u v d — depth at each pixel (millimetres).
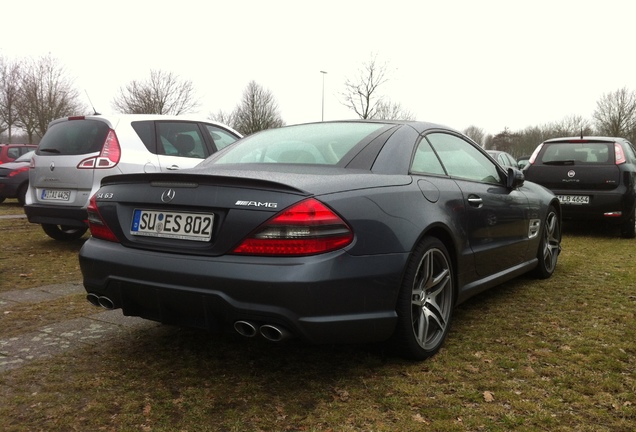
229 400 2598
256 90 43688
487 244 3826
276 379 2836
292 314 2461
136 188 2928
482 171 4125
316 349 3240
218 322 2625
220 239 2594
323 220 2520
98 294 2975
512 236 4270
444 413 2469
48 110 34750
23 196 13336
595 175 7828
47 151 6387
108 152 6016
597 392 2684
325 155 3193
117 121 6211
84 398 2605
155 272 2684
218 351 3221
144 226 2871
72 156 6105
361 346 3252
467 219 3516
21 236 7926
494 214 3918
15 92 34250
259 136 3834
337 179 2760
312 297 2473
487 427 2352
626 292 4617
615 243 7504
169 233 2775
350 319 2605
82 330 3582
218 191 2645
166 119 6652
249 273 2480
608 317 3887
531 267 4762
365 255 2656
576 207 7938
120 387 2727
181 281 2609
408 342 2939
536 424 2377
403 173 3139
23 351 3195
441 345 3234
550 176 8133
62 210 6141
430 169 3436
